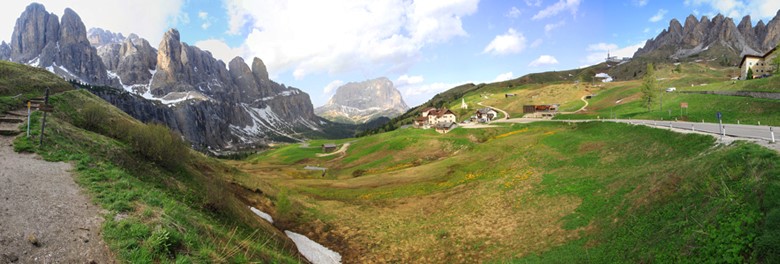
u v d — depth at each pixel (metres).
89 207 16.00
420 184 55.34
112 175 21.23
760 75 123.75
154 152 30.30
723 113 61.78
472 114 180.88
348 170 94.56
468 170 58.56
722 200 15.41
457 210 38.97
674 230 16.48
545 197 34.34
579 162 42.97
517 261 24.16
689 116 66.62
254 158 181.00
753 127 40.16
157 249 13.12
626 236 20.20
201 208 24.16
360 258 30.86
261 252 19.34
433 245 31.23
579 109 134.88
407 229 36.22
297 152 155.75
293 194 54.16
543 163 47.59
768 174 14.44
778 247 10.78
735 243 12.53
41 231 13.37
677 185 20.84
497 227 31.58
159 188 23.73
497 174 49.84
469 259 27.33
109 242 13.22
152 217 16.06
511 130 109.75
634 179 28.48
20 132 25.84
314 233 36.69
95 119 36.38
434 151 94.06
